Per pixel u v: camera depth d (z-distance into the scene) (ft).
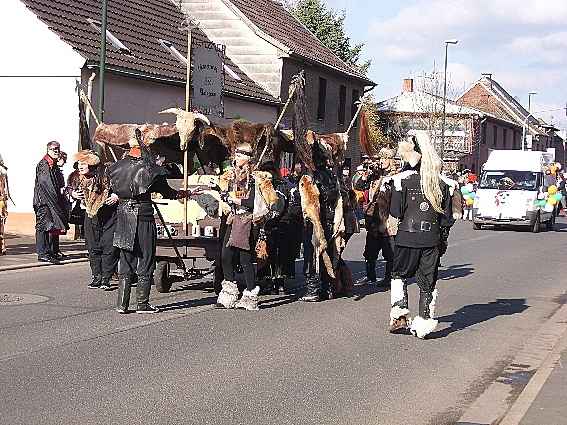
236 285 37.63
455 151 192.03
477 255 68.59
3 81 70.44
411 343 31.83
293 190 41.16
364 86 140.87
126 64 73.87
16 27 69.92
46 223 51.49
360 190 55.42
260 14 123.85
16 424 20.04
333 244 40.98
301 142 40.19
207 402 22.66
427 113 184.44
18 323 32.30
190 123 39.42
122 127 41.57
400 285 32.89
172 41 90.48
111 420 20.68
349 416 22.20
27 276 46.19
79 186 42.45
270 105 106.93
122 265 35.12
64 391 23.04
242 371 26.18
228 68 106.01
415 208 31.58
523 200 102.12
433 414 22.85
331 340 31.58
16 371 24.97
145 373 25.34
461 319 37.88
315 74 121.08
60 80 69.10
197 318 34.68
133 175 34.27
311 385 25.04
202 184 43.80
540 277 54.54
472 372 27.89
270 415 21.84
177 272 41.70
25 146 69.87
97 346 28.68
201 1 112.98
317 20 183.52
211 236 40.73
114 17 83.51
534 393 24.08
